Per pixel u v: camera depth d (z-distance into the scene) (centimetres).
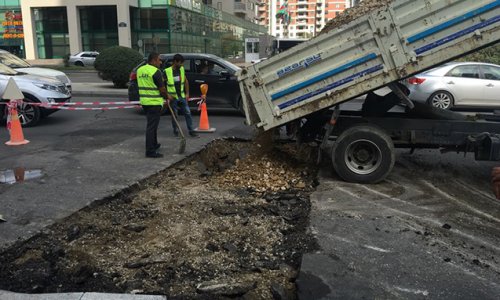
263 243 437
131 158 736
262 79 613
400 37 559
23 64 1317
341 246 421
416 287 352
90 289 351
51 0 4297
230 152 777
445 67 1334
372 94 670
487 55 2100
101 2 4212
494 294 345
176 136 927
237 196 576
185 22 4856
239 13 8331
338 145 616
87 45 4428
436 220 494
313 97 604
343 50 579
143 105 727
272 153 746
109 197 544
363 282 357
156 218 495
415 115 683
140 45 3822
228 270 384
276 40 3569
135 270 383
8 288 346
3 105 1026
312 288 347
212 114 1288
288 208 529
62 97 1072
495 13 539
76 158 733
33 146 830
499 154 605
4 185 581
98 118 1181
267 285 361
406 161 761
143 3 4362
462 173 695
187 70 1228
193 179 650
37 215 478
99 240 438
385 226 470
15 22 4572
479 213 521
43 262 388
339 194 575
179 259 403
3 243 410
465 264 392
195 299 338
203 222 486
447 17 547
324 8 9888
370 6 600
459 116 680
